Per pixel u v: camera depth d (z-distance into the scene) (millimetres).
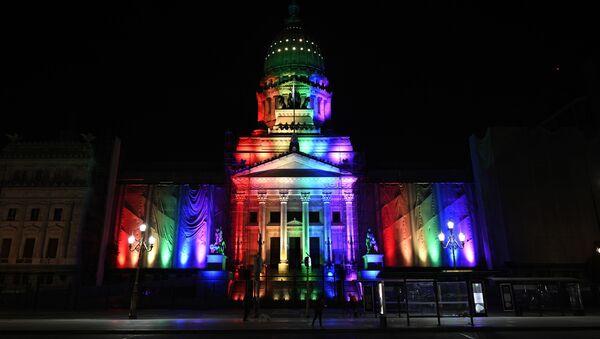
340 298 45781
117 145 62031
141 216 60438
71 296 43812
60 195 56844
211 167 68312
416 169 66250
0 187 56812
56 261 54062
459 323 24984
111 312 37625
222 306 43750
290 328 22531
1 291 50719
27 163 58250
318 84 71875
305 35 76812
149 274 57250
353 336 20438
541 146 58812
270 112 71812
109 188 59094
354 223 57156
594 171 57688
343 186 58500
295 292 47281
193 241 59812
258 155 63281
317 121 70625
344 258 55688
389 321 27172
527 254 54688
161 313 36469
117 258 58312
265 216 57562
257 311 30609
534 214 56281
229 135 67812
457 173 64812
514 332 21328
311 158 58062
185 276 56188
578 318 28344
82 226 55500
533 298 34062
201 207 61000
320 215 58406
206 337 20234
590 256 54719
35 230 55500
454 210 61531
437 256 59812
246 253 56094
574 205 56750
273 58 74812
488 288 47406
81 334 20719
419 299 26141
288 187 58281
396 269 58031
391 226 61344
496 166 58094
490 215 58812
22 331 20453
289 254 56938
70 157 58219
